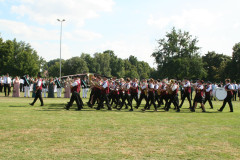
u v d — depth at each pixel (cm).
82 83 2438
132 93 1458
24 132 691
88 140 622
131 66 14688
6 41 6375
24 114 1034
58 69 10606
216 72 7794
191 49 5775
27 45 7944
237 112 1344
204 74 5816
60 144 579
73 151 526
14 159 465
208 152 544
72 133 695
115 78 1558
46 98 2162
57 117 979
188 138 671
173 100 1359
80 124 836
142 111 1299
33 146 557
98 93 1338
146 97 1327
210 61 8419
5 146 552
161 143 611
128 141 623
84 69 8881
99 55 10862
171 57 5841
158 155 512
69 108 1334
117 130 754
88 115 1071
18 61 6538
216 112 1337
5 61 6306
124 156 500
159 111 1334
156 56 6019
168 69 5681
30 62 6594
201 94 1340
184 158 498
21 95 2439
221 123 930
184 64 5512
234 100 2591
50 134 675
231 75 7019
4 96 2166
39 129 736
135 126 828
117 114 1141
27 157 479
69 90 2342
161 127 823
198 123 923
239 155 525
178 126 849
